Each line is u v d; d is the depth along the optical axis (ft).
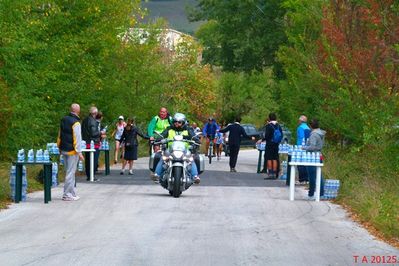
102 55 106.83
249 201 61.67
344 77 80.64
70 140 60.44
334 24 85.25
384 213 49.60
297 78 97.40
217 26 163.84
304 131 81.92
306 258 38.04
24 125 79.25
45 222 48.47
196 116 216.95
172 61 197.98
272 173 86.58
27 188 67.51
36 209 54.70
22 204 57.52
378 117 70.23
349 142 91.71
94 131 85.66
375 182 65.16
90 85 105.40
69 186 60.44
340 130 83.41
